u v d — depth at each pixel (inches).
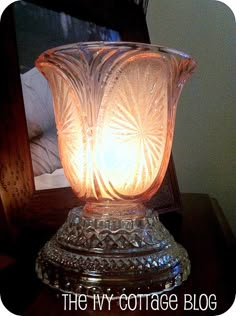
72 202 12.0
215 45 15.9
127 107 8.8
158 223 10.1
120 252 8.9
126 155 9.0
